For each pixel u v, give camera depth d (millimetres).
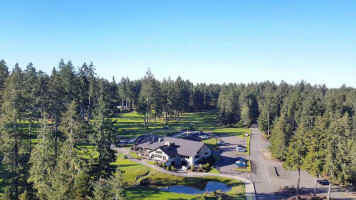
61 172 29984
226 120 121438
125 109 144875
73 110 35219
